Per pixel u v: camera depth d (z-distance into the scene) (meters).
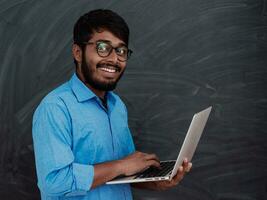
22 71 1.50
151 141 1.57
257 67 1.57
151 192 1.60
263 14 1.56
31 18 1.50
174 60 1.55
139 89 1.56
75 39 1.11
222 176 1.60
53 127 1.02
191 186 1.60
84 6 1.51
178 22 1.55
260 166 1.60
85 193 1.02
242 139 1.59
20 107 1.50
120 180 1.03
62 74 1.52
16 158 1.51
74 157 1.05
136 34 1.54
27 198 1.52
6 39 1.49
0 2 1.49
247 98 1.58
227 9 1.55
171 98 1.57
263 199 1.60
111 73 1.07
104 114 1.14
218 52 1.56
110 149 1.13
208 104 1.57
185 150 1.00
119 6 1.53
